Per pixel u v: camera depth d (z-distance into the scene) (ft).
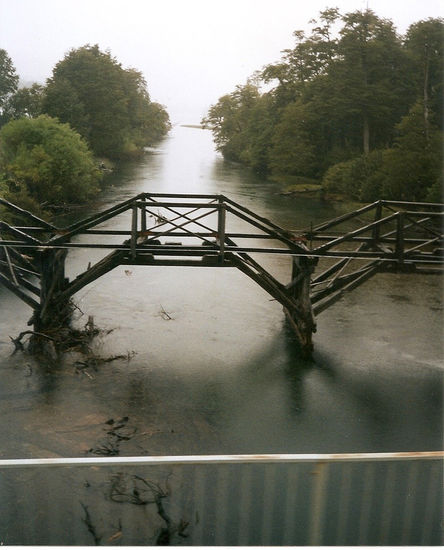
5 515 13.94
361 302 66.23
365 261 85.92
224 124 319.68
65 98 200.64
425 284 74.38
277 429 38.65
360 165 163.32
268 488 13.48
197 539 13.82
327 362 49.67
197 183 181.88
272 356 50.47
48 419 38.29
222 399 42.45
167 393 42.83
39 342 50.03
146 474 14.89
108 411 39.83
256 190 173.17
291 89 233.14
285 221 121.80
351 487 13.58
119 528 14.84
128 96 312.71
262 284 50.67
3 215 91.71
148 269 76.79
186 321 58.08
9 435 36.09
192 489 13.60
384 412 41.47
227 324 57.72
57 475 14.16
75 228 52.13
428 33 189.88
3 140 132.57
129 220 109.91
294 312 50.98
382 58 199.41
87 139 208.85
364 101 189.88
